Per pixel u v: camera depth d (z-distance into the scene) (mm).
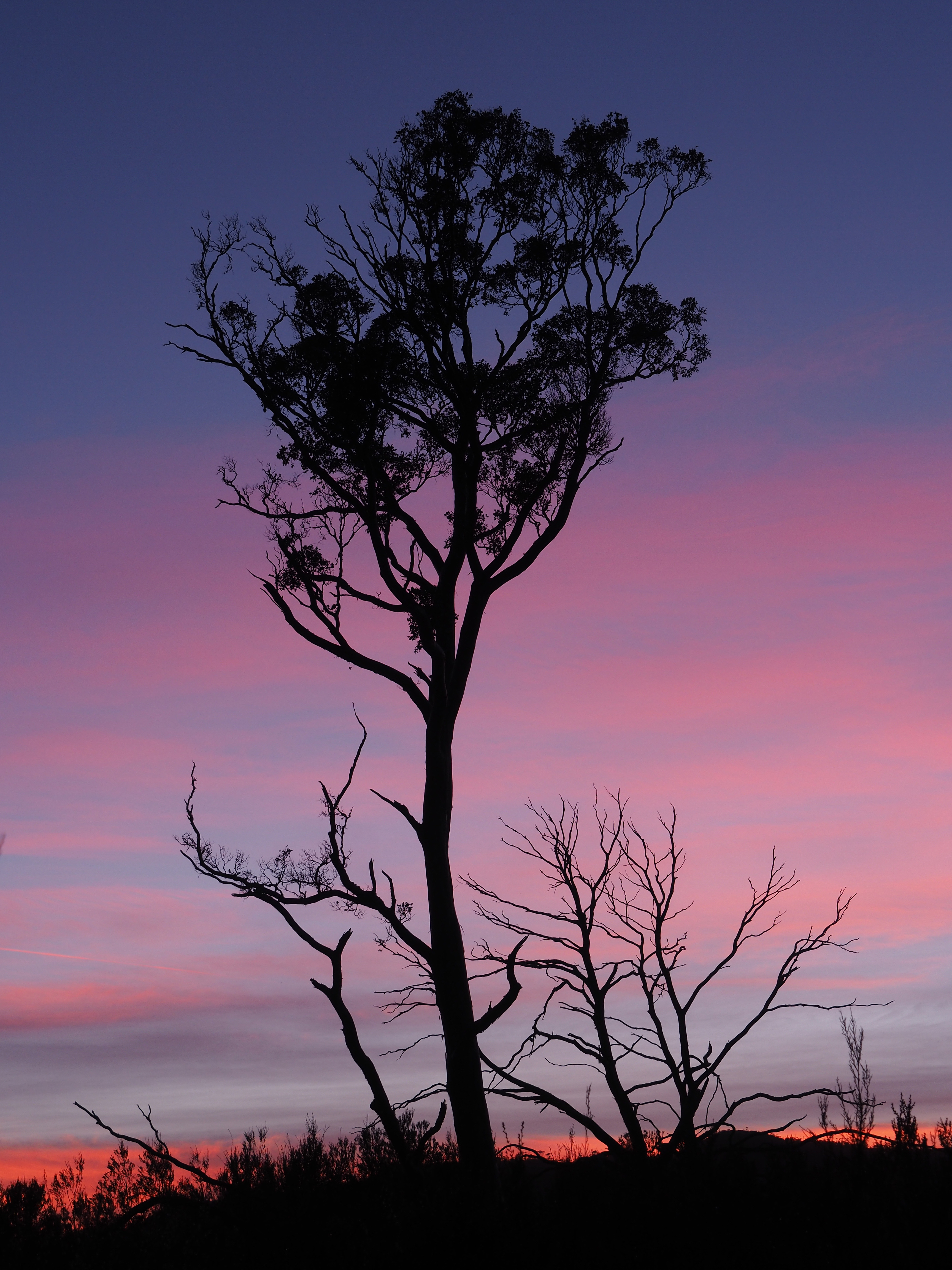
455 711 16750
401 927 15297
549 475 18281
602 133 18750
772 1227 9258
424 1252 9406
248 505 18547
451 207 18406
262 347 18484
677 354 18797
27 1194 11617
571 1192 10562
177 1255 10398
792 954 16156
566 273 18781
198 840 15797
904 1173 10016
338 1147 12570
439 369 18062
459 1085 14336
